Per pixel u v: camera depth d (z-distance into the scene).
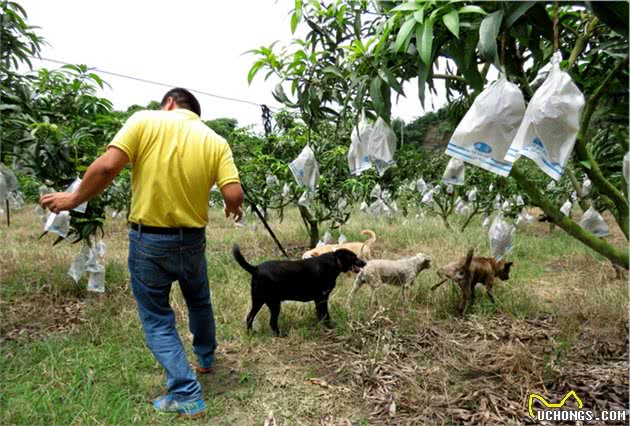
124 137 2.17
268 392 2.48
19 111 2.71
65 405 2.24
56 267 4.56
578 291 4.18
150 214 2.24
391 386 2.48
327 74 2.12
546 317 3.62
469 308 3.74
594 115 2.11
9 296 3.86
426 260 3.83
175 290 3.95
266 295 3.16
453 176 2.25
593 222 2.44
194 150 2.29
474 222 9.16
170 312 2.41
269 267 3.16
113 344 2.95
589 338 3.15
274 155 6.04
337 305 3.80
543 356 2.83
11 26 2.69
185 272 2.38
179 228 2.30
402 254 6.13
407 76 1.73
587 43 1.87
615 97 1.99
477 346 3.05
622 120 2.04
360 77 1.78
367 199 7.20
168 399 2.30
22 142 2.78
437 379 2.53
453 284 3.87
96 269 3.64
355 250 4.98
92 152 3.29
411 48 1.61
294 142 5.82
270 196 6.14
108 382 2.51
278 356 2.92
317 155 5.74
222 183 2.38
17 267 4.62
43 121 2.92
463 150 1.41
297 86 2.24
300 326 3.45
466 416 2.18
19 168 2.97
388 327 3.26
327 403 2.36
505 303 3.80
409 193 8.98
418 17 1.36
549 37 1.38
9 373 2.58
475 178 7.61
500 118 1.36
